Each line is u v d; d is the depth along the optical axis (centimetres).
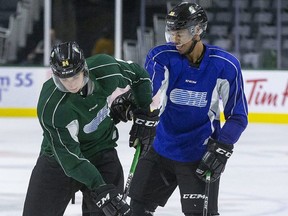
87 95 708
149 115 789
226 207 1230
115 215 706
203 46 820
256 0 2641
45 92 702
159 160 859
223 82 816
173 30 790
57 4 2673
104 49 2691
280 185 1416
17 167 1592
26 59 2697
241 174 1525
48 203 761
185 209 849
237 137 820
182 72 815
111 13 2675
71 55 662
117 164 788
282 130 2248
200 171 817
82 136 745
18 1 2689
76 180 766
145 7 2680
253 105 2464
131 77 775
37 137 2042
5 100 2561
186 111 827
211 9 2659
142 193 869
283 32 2627
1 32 2697
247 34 2645
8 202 1259
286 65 2627
